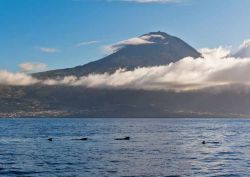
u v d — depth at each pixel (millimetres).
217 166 78375
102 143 133500
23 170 73312
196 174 69250
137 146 122375
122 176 67438
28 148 115375
